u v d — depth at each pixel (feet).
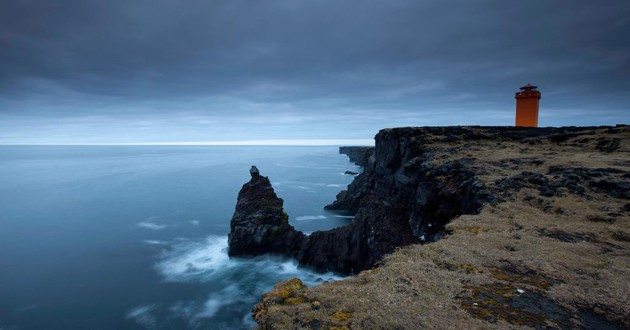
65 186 538.47
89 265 204.33
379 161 184.24
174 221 309.22
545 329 27.22
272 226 197.36
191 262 202.69
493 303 31.50
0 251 231.09
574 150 120.88
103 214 340.80
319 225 289.33
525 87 190.90
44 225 300.20
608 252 45.78
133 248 234.17
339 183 554.46
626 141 116.26
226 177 652.89
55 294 167.73
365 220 163.73
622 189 68.49
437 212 103.81
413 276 37.11
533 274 38.63
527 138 150.41
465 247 47.88
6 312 151.74
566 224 58.59
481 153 123.34
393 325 27.09
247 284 170.40
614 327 27.89
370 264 145.07
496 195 78.95
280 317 30.12
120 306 154.20
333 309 30.71
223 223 299.79
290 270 183.11
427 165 121.49
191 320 140.87
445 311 29.43
